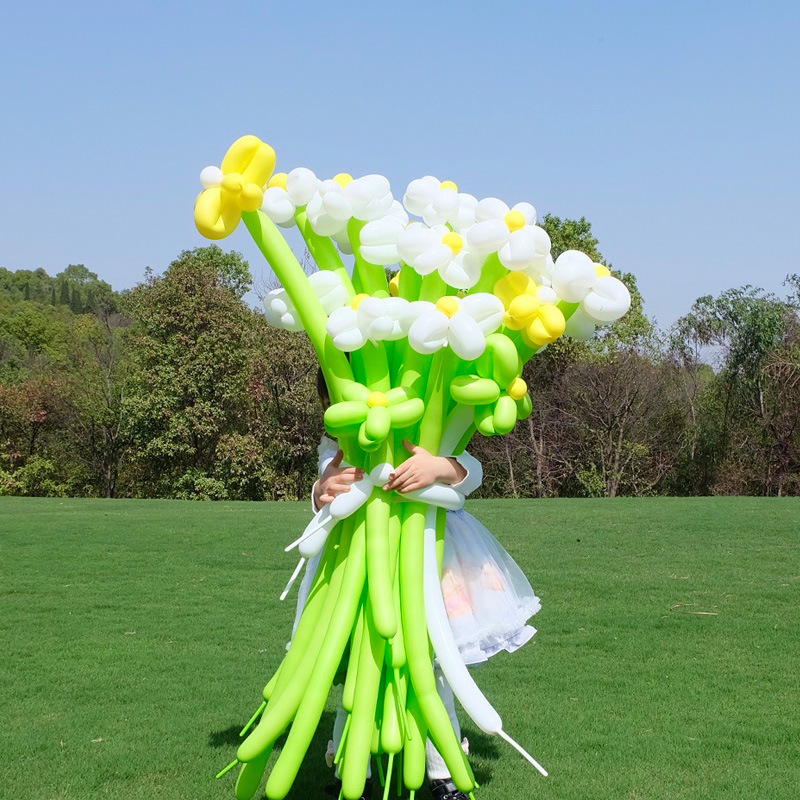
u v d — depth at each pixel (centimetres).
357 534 287
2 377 3566
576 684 454
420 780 269
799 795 312
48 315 5609
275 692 284
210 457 2936
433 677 273
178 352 2867
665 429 3033
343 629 273
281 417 2912
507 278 295
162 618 620
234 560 891
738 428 3002
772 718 398
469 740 373
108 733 379
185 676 470
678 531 1101
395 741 265
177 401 2839
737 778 328
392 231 300
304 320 303
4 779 328
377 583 273
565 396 2931
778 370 2842
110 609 653
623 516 1292
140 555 925
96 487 3123
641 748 360
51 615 630
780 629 575
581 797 311
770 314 2972
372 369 297
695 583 743
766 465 2888
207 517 1317
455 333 274
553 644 540
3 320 4731
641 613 626
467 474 300
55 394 3056
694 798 310
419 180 310
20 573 815
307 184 301
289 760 261
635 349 3062
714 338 3022
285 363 2842
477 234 284
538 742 369
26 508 1508
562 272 294
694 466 3034
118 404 3080
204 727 388
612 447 2934
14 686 450
